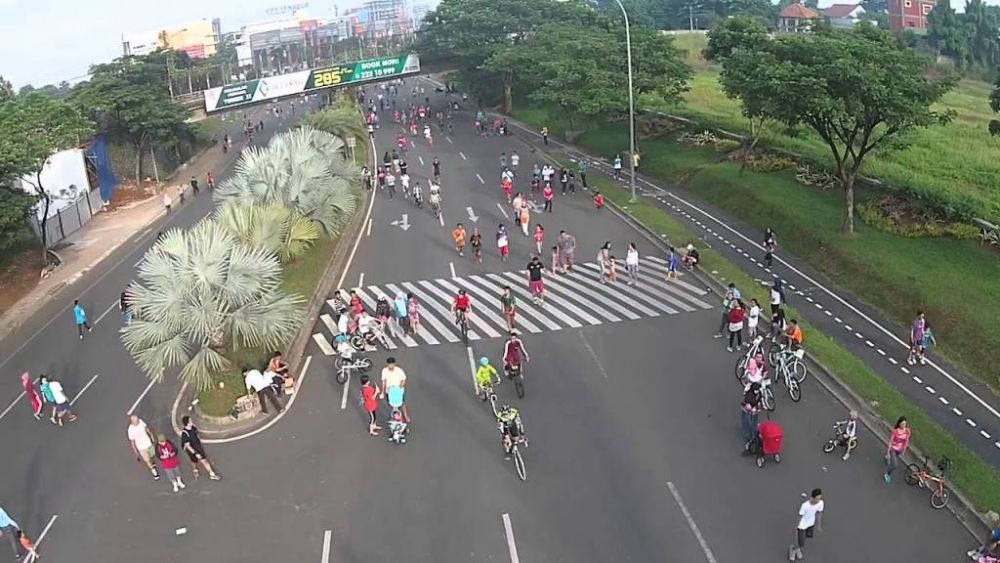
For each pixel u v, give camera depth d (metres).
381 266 35.44
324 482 19.36
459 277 33.41
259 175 34.62
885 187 36.69
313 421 22.30
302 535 17.45
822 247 33.62
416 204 45.41
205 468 20.05
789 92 31.00
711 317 27.91
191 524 18.19
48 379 24.89
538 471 19.17
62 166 49.47
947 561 15.56
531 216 41.97
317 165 36.81
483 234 39.16
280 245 31.67
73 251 44.72
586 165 51.59
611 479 18.70
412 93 100.00
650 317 28.19
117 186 60.62
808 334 25.84
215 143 78.19
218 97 74.56
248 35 185.12
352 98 87.44
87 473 20.84
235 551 17.11
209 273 22.41
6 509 19.42
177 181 62.62
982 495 17.30
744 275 31.56
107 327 32.16
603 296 30.38
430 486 18.88
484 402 22.77
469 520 17.50
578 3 84.12
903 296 28.56
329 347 27.16
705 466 19.05
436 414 22.22
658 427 20.88
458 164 56.06
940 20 87.56
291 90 78.94
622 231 38.66
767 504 17.48
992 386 23.45
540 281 29.67
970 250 30.70
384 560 16.42
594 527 17.02
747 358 22.59
